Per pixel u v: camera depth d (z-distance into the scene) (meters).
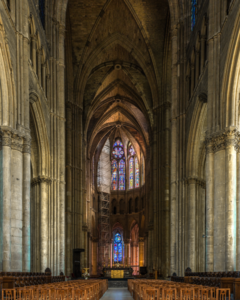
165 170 42.84
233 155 19.00
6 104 18.62
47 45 29.03
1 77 18.39
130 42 45.19
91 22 42.81
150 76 45.81
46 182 27.25
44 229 26.66
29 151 19.86
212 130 20.41
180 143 29.67
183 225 28.06
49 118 28.67
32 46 24.19
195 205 27.61
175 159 30.17
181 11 31.34
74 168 43.22
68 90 43.50
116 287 42.44
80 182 44.16
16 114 19.34
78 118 44.94
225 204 18.86
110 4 41.59
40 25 26.30
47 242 26.89
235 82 19.14
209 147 20.20
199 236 27.41
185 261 27.50
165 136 43.62
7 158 18.23
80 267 43.78
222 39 20.52
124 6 41.81
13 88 19.03
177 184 29.34
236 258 18.42
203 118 26.38
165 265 40.47
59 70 30.73
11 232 18.11
